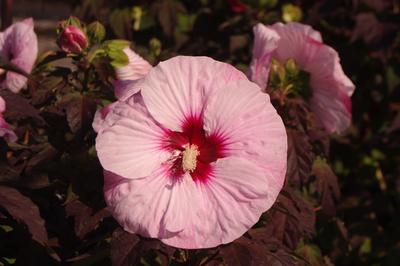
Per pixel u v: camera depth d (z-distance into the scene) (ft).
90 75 3.65
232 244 2.98
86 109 3.41
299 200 3.47
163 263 3.01
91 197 3.24
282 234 3.46
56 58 3.68
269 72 3.85
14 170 3.22
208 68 2.95
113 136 2.88
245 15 6.06
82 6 6.41
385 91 6.44
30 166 3.32
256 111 2.91
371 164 6.40
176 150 2.97
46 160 3.35
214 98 2.93
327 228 4.89
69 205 3.18
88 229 3.09
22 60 3.76
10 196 3.03
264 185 2.84
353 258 6.07
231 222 2.84
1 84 3.77
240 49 5.74
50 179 3.35
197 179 2.92
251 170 2.85
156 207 2.85
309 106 4.01
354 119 6.44
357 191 6.38
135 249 2.85
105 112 3.02
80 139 3.34
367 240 6.09
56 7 14.61
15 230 3.26
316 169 4.18
